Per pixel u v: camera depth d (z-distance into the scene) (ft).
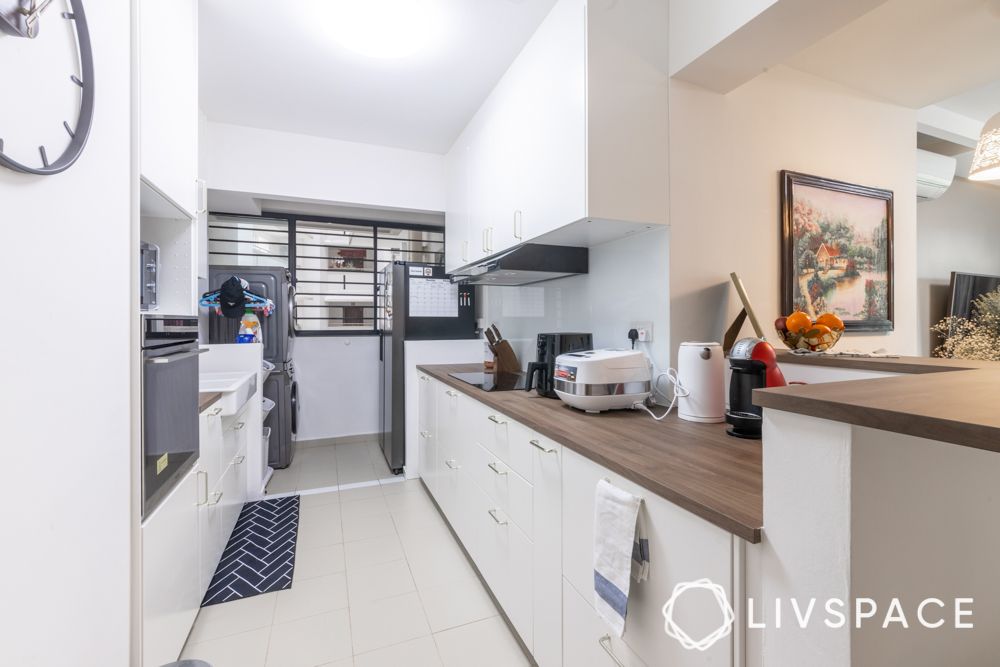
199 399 5.49
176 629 4.38
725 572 2.42
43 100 2.29
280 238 12.44
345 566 6.67
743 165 6.08
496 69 7.61
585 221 5.35
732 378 4.28
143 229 5.09
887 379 2.43
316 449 12.57
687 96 5.69
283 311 10.90
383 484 10.05
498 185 7.68
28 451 2.19
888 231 7.28
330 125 9.81
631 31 5.37
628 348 6.26
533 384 6.87
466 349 10.99
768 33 4.74
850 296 6.90
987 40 5.91
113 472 3.09
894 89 7.16
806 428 2.03
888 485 1.98
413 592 6.04
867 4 4.28
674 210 5.59
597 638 3.57
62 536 2.48
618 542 3.12
